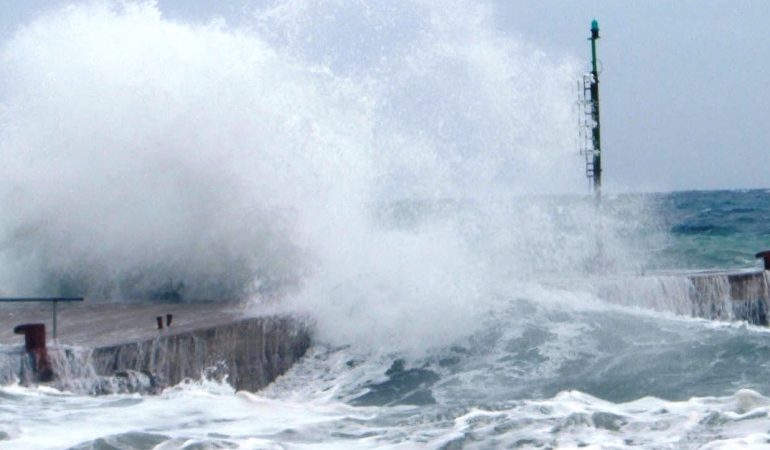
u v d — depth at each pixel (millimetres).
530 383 35312
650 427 25516
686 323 43781
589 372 36281
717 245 107438
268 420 27297
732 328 43312
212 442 24656
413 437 25391
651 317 44250
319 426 26625
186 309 42500
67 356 31031
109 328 36719
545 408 27844
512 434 25156
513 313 42344
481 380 36062
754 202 197750
